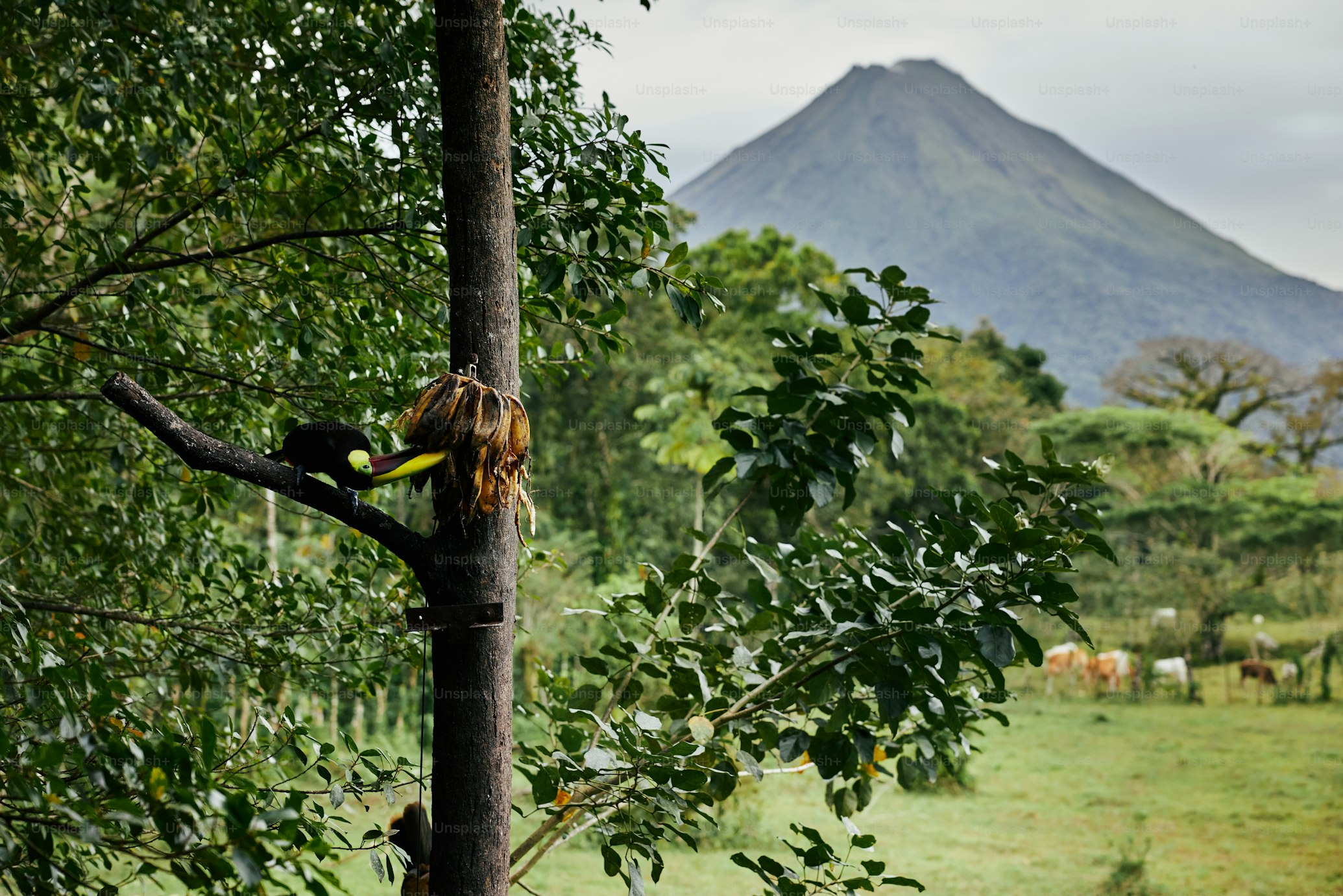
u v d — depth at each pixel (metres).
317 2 4.62
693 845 3.76
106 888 2.71
